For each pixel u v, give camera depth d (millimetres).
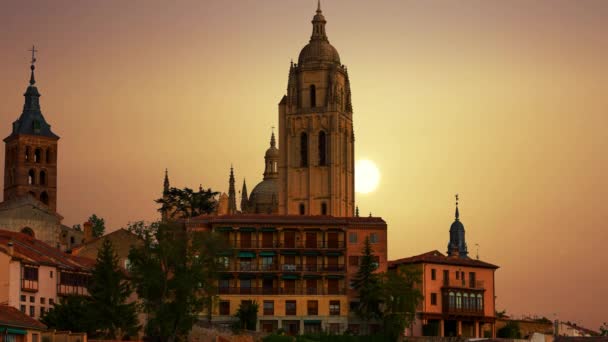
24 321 172625
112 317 193750
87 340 180375
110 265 198250
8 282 199750
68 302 194500
